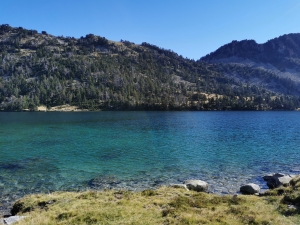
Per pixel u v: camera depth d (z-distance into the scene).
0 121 108.94
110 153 43.56
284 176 27.52
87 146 50.06
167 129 80.56
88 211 15.09
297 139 59.66
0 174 31.06
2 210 20.25
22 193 24.56
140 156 41.34
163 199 18.44
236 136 64.81
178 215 14.39
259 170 33.47
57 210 16.06
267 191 21.58
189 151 45.56
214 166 35.31
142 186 27.05
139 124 97.25
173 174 31.53
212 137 62.94
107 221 13.66
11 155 41.75
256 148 48.38
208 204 17.42
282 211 15.50
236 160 38.91
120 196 19.39
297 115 163.75
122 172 32.28
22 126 88.00
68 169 33.53
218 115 160.38
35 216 15.07
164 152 44.56
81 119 122.31
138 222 13.43
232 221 13.62
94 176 30.50
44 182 28.12
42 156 41.06
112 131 74.69
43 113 177.50
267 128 84.25
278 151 45.56
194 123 103.00
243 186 25.17
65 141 56.19
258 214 14.70
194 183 25.44
